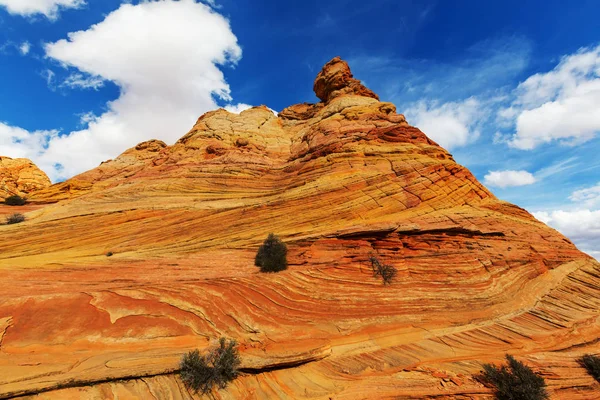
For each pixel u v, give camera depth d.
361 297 13.79
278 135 36.78
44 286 12.20
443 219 19.53
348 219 19.25
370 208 20.11
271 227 19.05
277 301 12.62
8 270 14.04
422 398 8.84
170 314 10.73
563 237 23.16
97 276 13.69
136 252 17.39
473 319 13.64
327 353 10.62
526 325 13.75
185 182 25.88
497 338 12.43
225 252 16.91
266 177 27.53
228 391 8.43
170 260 15.81
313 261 15.64
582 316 15.16
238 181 26.38
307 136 31.94
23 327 9.28
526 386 9.03
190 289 12.01
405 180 22.16
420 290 14.73
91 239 19.09
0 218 23.61
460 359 10.88
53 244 18.47
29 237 18.94
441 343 11.82
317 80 44.28
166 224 20.30
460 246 17.80
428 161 23.70
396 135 26.88
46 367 8.04
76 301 10.62
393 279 15.06
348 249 16.42
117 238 19.20
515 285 16.72
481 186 25.75
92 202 23.53
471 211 21.81
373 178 21.88
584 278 19.20
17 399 6.97
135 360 8.67
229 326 10.91
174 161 30.52
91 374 7.83
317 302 13.09
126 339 9.56
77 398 7.24
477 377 9.81
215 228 19.64
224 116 38.12
